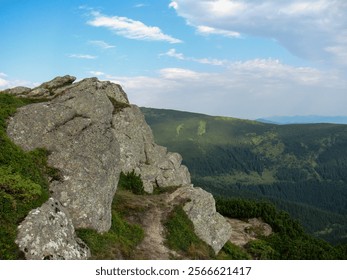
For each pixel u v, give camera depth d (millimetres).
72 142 28328
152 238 31469
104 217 26891
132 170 42781
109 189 28562
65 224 22219
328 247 57094
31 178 24031
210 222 40062
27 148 26719
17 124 27875
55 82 49125
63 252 20391
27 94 45625
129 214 33688
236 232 51812
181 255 30953
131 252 27094
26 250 18531
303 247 49625
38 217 20359
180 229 34812
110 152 29969
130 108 48062
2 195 20328
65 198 25031
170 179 46656
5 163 23797
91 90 44812
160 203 37844
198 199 40812
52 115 29641
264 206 60844
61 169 26297
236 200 63062
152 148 49531
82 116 31750
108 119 40000
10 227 19031
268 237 52188
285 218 61156
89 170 27156
